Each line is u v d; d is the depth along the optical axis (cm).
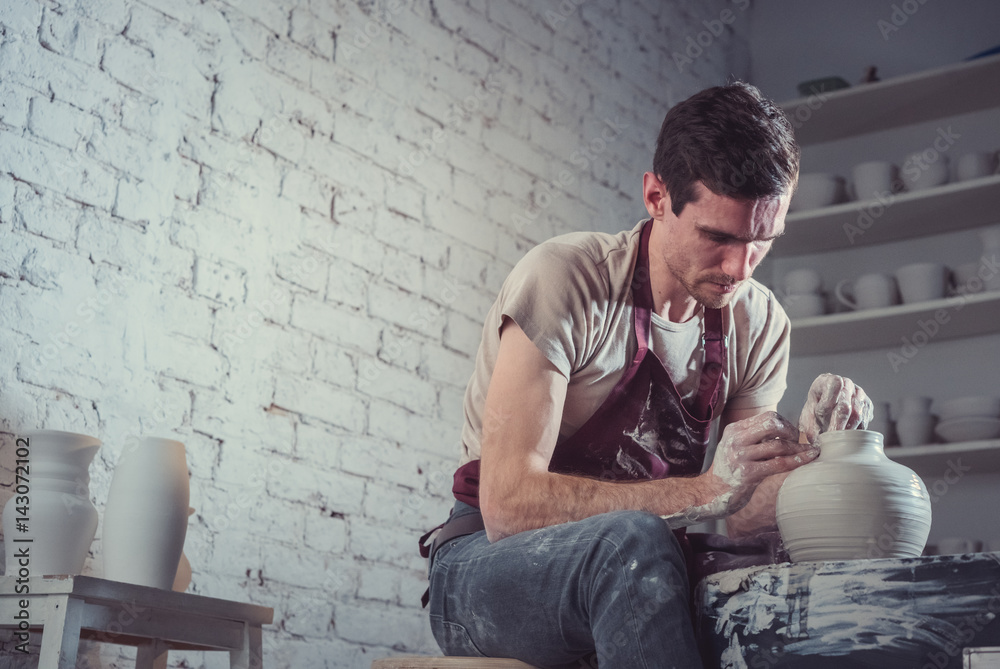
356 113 242
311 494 217
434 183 258
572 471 141
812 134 356
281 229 221
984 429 277
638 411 141
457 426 253
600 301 139
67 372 180
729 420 162
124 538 158
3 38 180
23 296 175
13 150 178
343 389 228
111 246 190
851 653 96
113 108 195
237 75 218
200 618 160
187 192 205
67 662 136
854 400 129
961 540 278
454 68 270
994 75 311
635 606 104
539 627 118
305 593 212
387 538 231
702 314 150
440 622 136
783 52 377
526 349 132
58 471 157
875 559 98
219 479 200
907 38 350
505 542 123
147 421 190
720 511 118
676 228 135
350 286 233
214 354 204
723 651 105
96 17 195
